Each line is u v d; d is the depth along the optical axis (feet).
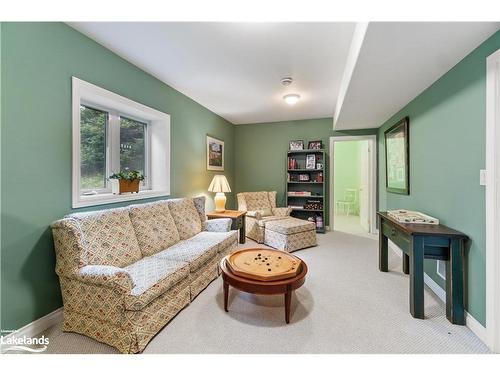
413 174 9.39
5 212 4.94
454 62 6.36
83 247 5.43
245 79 9.75
